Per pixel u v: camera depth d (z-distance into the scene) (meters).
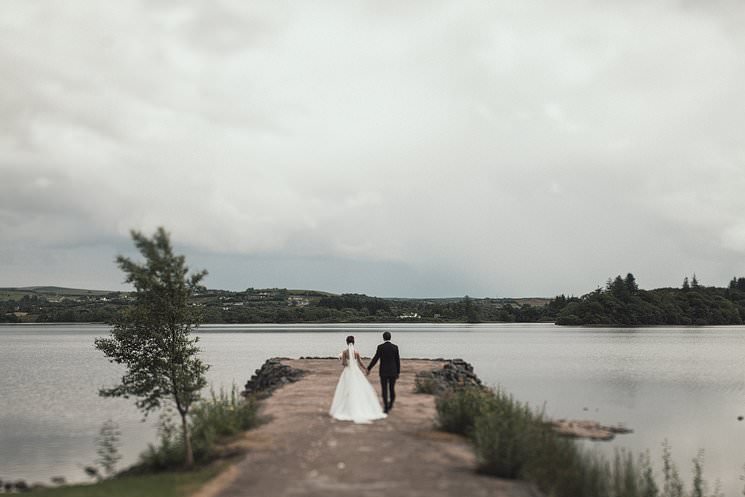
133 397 32.59
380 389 22.41
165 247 19.56
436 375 27.19
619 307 192.12
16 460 18.50
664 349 81.81
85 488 10.74
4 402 31.30
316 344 98.69
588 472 11.05
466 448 12.45
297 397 20.14
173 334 19.62
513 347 87.19
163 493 9.48
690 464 17.44
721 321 192.50
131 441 21.19
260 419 15.98
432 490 9.30
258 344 99.00
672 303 193.12
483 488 9.47
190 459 12.11
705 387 37.88
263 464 11.07
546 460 10.86
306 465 10.91
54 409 28.59
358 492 9.16
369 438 13.20
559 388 35.66
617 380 41.38
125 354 19.59
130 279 19.23
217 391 34.00
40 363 62.16
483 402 14.77
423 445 12.55
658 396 33.03
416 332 166.00
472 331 173.50
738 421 24.95
